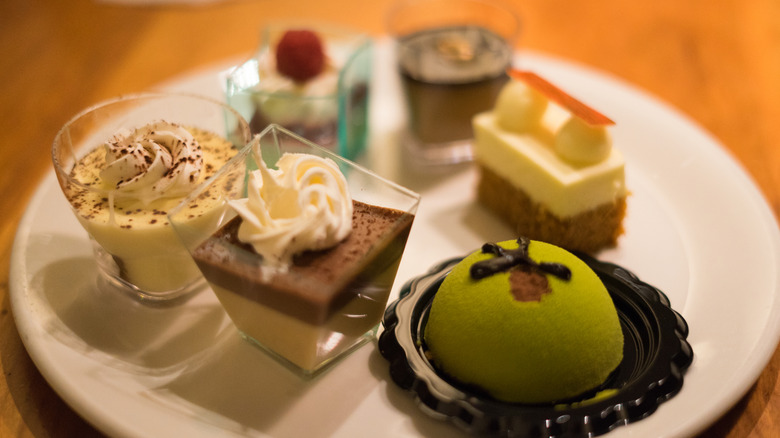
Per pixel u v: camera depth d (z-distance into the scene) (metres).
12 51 0.41
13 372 0.26
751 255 0.29
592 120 0.28
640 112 0.36
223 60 0.40
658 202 0.32
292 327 0.25
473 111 0.35
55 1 0.45
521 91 0.32
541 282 0.25
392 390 0.25
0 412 0.25
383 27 0.43
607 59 0.41
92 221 0.26
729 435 0.25
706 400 0.24
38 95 0.38
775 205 0.32
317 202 0.24
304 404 0.25
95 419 0.24
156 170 0.26
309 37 0.33
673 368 0.25
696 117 0.37
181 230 0.25
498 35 0.36
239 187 0.27
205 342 0.27
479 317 0.24
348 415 0.25
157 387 0.25
